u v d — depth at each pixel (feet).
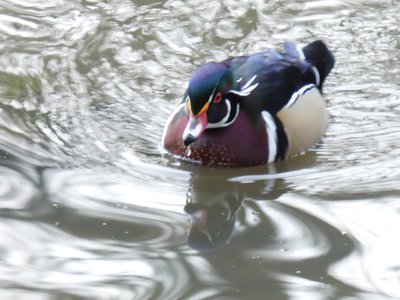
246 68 45.50
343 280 34.37
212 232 37.88
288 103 44.98
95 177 41.68
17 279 34.19
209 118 42.75
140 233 37.42
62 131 45.37
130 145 44.73
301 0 57.21
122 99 48.57
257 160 43.83
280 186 42.01
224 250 36.50
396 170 42.52
